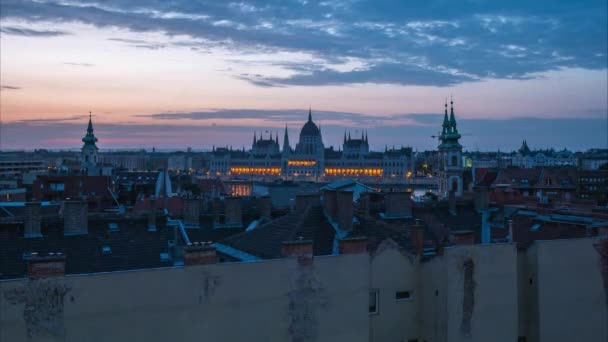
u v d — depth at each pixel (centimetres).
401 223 5000
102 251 4344
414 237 3459
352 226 3828
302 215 3928
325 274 2928
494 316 3325
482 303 3294
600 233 4097
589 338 3709
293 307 2831
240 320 2702
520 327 3600
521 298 3609
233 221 5538
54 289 2344
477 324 3272
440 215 5559
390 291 3325
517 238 4997
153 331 2519
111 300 2445
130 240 4531
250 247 3812
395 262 3350
